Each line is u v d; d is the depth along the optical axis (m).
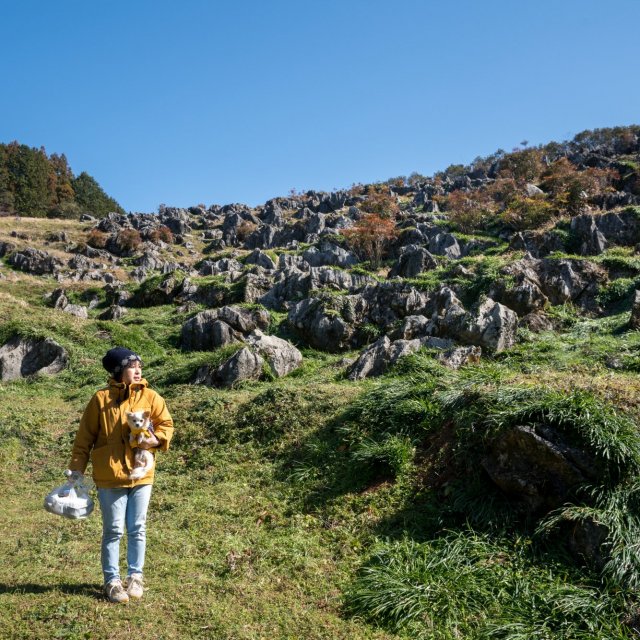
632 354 9.56
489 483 5.54
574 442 5.17
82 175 94.81
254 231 44.06
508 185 39.31
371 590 4.48
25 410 10.74
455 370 9.20
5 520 6.30
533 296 14.61
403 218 39.38
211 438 8.43
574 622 3.99
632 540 4.42
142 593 4.27
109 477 4.05
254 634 3.89
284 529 5.74
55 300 25.88
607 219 21.41
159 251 43.62
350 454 6.89
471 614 4.21
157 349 16.86
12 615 3.93
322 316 15.21
